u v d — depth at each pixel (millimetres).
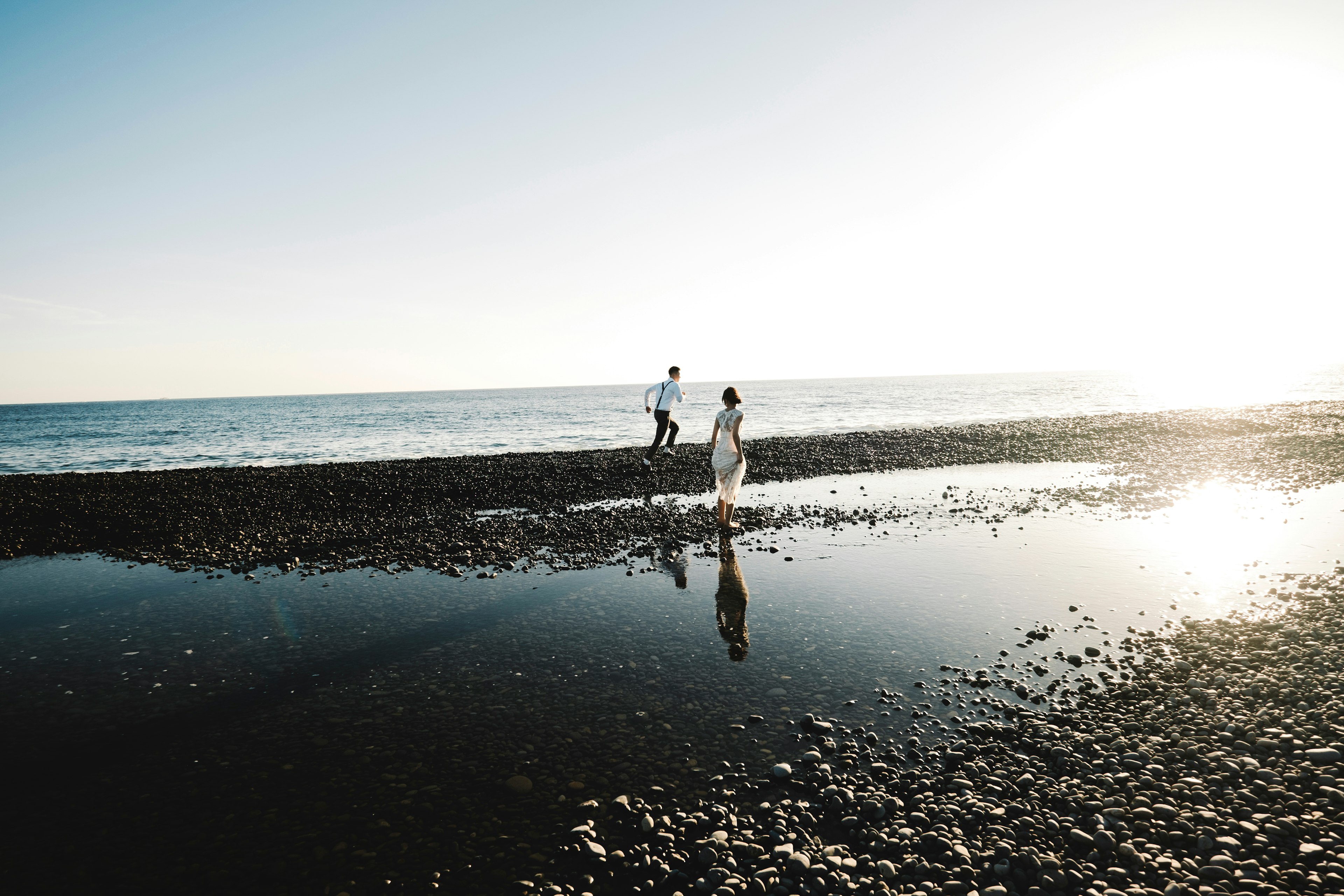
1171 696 5652
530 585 9461
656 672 6410
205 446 39438
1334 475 17359
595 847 3854
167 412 101438
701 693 5949
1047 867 3641
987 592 8750
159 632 7660
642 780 4594
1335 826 3838
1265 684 5680
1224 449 23203
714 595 8852
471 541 12141
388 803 4340
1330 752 4480
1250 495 15367
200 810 4258
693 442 32969
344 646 7191
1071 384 127812
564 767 4766
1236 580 8914
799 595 8766
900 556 10695
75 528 14102
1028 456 23656
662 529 12938
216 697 5941
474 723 5426
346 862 3760
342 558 11164
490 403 111312
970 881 3574
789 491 17656
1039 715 5449
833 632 7414
